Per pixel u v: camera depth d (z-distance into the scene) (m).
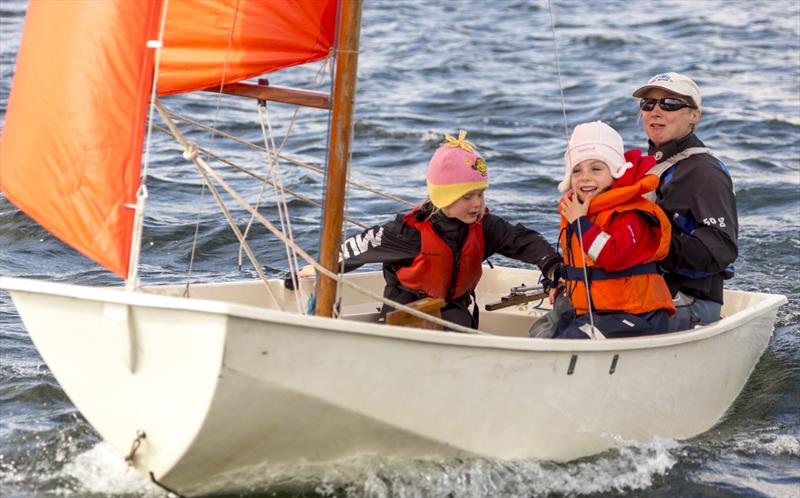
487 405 8.85
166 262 15.73
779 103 28.81
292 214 18.36
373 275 12.46
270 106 27.44
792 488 9.65
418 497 8.96
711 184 10.96
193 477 8.46
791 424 11.31
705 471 9.98
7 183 8.37
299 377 7.92
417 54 35.28
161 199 18.70
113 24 7.98
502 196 20.16
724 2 47.44
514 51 36.41
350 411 8.27
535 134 25.56
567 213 9.86
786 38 39.09
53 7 8.19
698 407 10.98
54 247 16.06
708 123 26.50
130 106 7.94
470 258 10.21
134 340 7.90
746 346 11.85
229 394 7.77
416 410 8.52
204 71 8.88
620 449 10.11
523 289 11.86
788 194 20.33
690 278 11.10
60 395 11.09
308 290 11.37
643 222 9.77
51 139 8.14
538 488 9.30
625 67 33.97
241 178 20.48
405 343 8.19
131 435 8.40
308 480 8.78
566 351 9.06
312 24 8.85
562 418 9.41
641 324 9.88
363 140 24.39
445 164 9.78
